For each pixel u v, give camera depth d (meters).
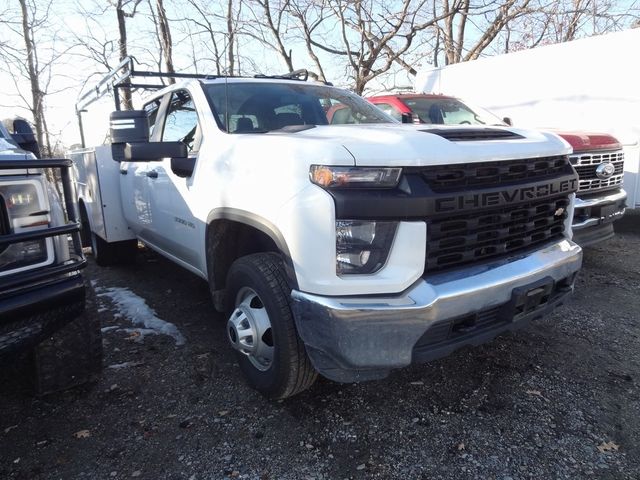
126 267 5.84
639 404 2.78
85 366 2.82
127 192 4.84
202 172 3.20
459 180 2.35
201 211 3.20
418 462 2.34
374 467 2.31
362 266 2.23
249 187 2.64
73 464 2.34
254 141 2.75
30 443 2.49
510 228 2.62
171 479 2.25
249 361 2.89
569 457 2.36
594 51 6.68
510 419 2.65
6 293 2.13
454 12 11.04
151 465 2.33
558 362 3.25
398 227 2.21
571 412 2.71
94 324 2.81
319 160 2.24
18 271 2.19
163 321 4.03
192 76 4.27
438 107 6.91
